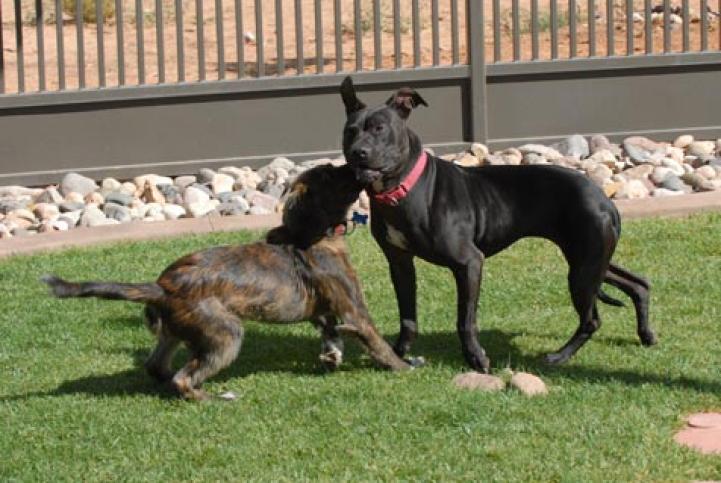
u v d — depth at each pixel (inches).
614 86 592.4
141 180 554.9
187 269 318.7
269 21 784.3
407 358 350.6
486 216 339.0
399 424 303.0
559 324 380.2
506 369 340.2
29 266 441.7
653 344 357.4
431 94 577.9
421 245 334.0
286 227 332.2
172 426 307.0
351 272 334.0
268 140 570.6
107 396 328.5
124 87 556.7
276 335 377.1
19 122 551.8
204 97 563.2
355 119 325.1
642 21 792.3
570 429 296.5
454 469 278.4
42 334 379.2
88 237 472.4
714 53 596.1
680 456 281.6
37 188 557.6
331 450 290.4
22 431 307.4
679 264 428.5
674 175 538.6
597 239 336.5
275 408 316.2
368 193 335.9
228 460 287.3
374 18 574.6
